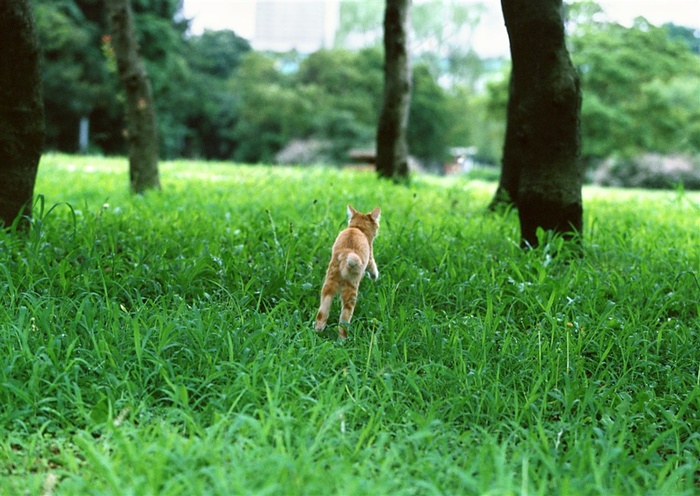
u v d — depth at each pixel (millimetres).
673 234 10133
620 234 9102
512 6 7895
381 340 5523
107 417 4191
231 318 5508
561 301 6418
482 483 3436
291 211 10039
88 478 3643
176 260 6762
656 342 5750
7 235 6859
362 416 4449
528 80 7996
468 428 4512
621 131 35094
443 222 9867
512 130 11406
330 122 44156
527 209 8227
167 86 38250
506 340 5289
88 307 5258
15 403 4324
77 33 34188
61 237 7469
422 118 48750
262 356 4871
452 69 68812
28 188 7637
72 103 35375
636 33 36438
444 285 6695
